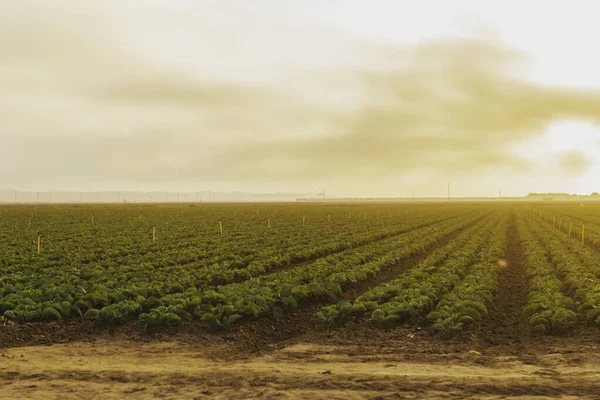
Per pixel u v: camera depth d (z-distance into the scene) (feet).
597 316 64.59
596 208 546.26
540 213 403.95
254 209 476.95
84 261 116.26
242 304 67.31
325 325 65.98
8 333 60.29
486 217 350.43
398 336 61.05
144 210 429.79
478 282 89.45
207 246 144.25
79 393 39.50
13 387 40.88
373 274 102.12
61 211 384.88
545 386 40.37
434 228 225.35
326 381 42.09
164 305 69.36
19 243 144.46
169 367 47.83
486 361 50.26
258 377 43.42
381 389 40.06
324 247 140.87
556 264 119.65
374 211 425.28
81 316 67.15
